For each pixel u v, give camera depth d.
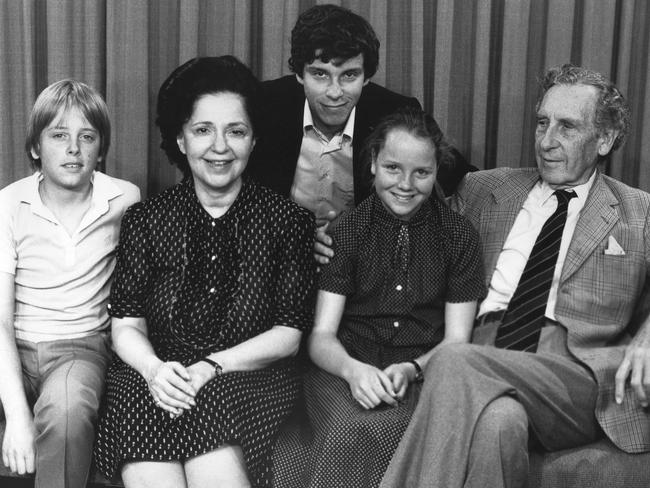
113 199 2.00
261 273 1.81
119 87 2.31
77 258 1.95
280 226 1.83
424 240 1.89
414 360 1.80
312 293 1.85
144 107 2.32
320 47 1.89
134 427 1.65
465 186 2.09
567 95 1.90
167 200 1.85
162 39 2.34
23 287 1.95
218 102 1.76
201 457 1.63
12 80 2.35
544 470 1.68
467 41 2.33
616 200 1.94
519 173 2.05
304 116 2.08
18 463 1.72
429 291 1.88
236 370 1.73
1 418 1.86
